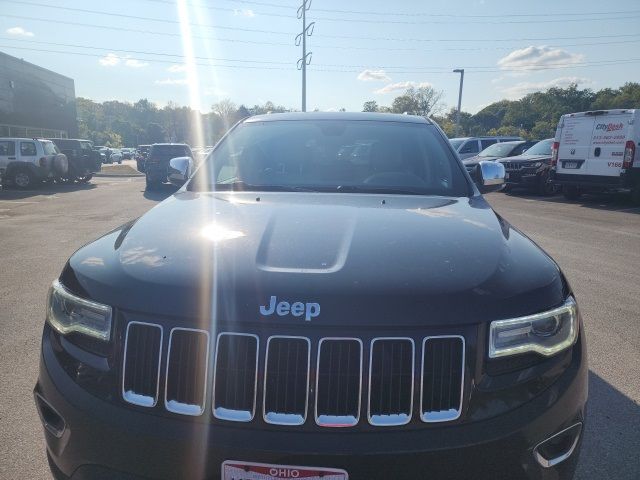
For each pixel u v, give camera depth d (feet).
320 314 5.52
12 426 9.55
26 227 31.89
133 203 46.34
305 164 10.73
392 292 5.72
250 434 5.43
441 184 10.23
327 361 5.48
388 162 10.75
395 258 6.36
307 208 8.43
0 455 8.71
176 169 12.29
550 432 5.72
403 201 9.14
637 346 13.51
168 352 5.69
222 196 9.50
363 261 6.25
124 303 5.95
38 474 8.26
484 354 5.65
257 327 5.54
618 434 9.52
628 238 28.19
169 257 6.52
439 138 11.61
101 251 7.17
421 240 6.94
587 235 29.04
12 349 12.95
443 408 5.56
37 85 120.88
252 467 5.38
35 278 19.67
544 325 6.00
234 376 5.57
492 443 5.42
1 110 106.52
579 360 6.31
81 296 6.30
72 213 38.91
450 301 5.70
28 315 15.43
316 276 5.93
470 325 5.62
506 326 5.73
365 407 5.43
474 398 5.57
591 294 17.98
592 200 46.52
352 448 5.29
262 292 5.73
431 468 5.33
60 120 133.08
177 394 5.70
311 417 5.43
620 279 19.92
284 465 5.33
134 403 5.76
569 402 5.93
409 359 5.49
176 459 5.54
